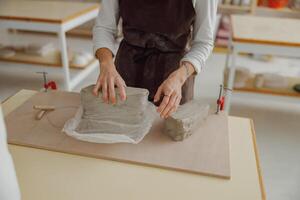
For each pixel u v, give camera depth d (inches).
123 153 33.7
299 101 87.1
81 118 37.4
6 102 45.0
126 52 47.0
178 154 33.7
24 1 108.9
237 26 85.8
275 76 93.0
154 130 38.1
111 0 44.6
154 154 33.5
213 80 115.3
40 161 32.7
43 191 28.7
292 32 81.1
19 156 33.3
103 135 34.4
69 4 106.6
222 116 41.8
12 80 113.3
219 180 30.7
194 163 32.3
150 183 30.0
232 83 81.0
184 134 35.6
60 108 42.1
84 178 30.5
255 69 125.3
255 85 90.4
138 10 43.7
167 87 36.5
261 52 75.2
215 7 42.0
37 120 39.1
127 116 35.9
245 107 99.6
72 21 91.7
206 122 40.0
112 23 45.5
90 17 103.6
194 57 40.9
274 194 63.1
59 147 34.4
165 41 44.8
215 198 28.4
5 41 145.9
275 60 136.2
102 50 42.2
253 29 83.2
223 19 143.3
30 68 104.6
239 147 36.4
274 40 73.4
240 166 33.0
